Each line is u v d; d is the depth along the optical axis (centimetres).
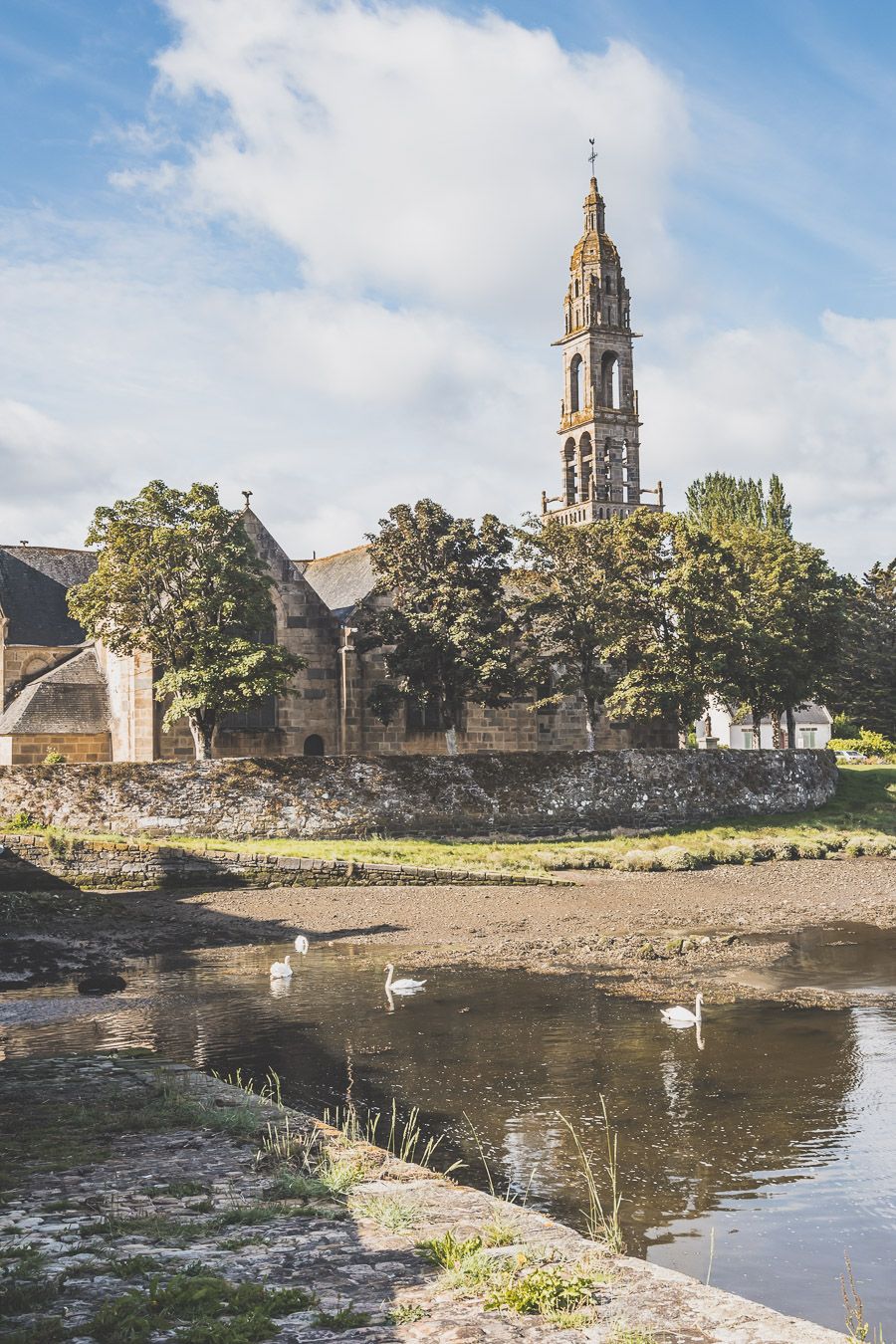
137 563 4697
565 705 6431
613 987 2472
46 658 6306
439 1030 2055
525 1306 712
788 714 7588
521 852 4678
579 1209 1203
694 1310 719
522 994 2400
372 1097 1625
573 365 11681
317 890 4016
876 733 10494
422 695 5275
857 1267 1056
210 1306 708
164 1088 1468
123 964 2878
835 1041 1945
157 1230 887
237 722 5503
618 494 11200
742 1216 1183
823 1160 1348
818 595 7119
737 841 5012
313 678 5722
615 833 5378
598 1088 1661
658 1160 1353
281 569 5697
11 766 4500
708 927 3350
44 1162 1123
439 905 3731
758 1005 2264
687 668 5600
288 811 4775
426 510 5388
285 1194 995
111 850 4022
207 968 2792
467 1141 1429
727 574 5744
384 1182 1038
